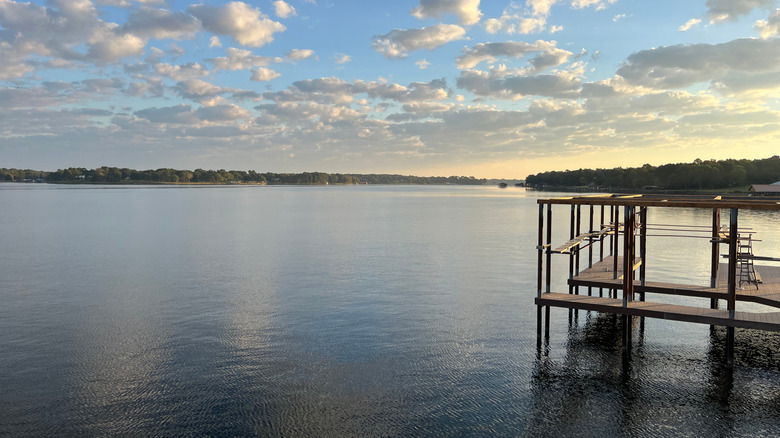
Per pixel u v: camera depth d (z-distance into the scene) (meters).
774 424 13.51
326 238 55.62
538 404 14.72
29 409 14.37
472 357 18.42
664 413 14.17
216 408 14.46
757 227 64.00
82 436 13.00
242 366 17.52
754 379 16.36
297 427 13.44
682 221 73.81
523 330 21.62
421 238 55.69
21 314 23.97
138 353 18.75
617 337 20.66
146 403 14.76
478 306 25.61
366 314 24.12
